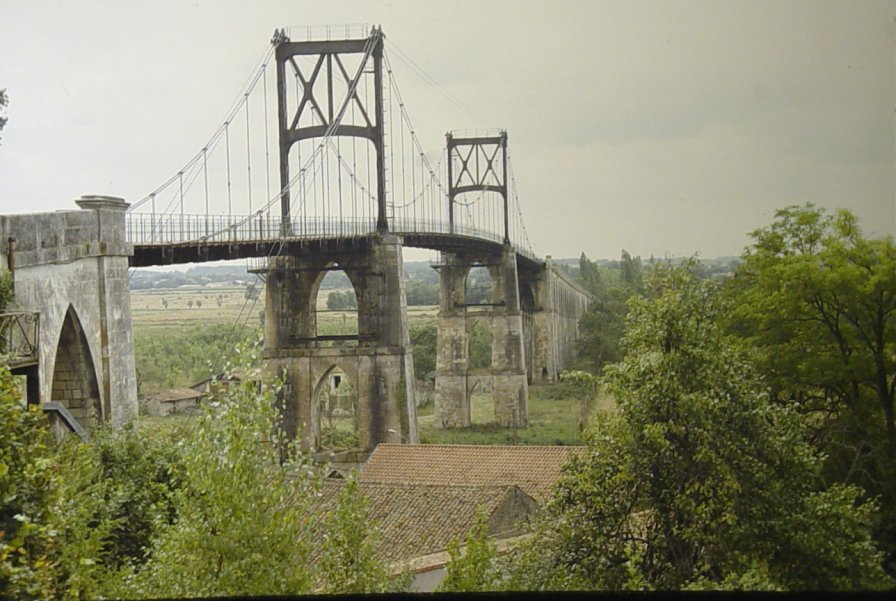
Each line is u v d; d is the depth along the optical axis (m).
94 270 35.44
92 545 18.94
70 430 29.19
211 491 17.91
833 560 21.06
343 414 77.06
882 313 34.00
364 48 58.56
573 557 22.19
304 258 56.91
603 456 22.80
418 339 109.50
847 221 36.09
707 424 21.72
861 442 32.12
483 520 21.06
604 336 107.00
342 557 19.59
